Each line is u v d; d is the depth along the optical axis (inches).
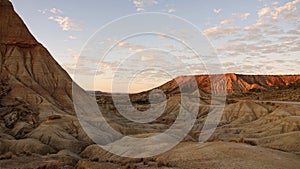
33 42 3695.9
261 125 2519.7
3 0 3754.9
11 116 2401.6
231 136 2074.3
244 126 2632.9
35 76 3297.2
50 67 3555.6
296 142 1485.0
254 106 3400.6
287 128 2123.5
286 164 856.9
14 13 3806.6
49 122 2317.9
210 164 821.9
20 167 929.5
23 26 3779.5
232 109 3440.0
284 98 4756.4
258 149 1040.8
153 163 898.7
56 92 3223.4
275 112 2706.7
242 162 831.1
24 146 1765.5
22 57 3432.6
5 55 3376.0
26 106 2632.9
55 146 1926.7
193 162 864.3
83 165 944.3
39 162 1027.3
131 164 884.6
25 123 2331.4
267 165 813.2
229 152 948.6
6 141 1809.8
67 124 2336.4
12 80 3019.2
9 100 2682.1
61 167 949.8
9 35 3577.8
